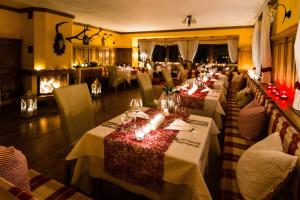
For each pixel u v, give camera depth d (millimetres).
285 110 2234
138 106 2178
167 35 9570
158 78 11109
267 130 2389
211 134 2240
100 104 6039
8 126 4008
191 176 1435
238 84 6648
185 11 5734
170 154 1479
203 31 8867
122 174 1679
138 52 12039
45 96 5723
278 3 4023
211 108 3309
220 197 1595
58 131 3809
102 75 8617
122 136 1741
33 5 5434
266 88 3771
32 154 2963
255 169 1456
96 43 9125
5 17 5480
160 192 1557
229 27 8445
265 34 4363
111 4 5125
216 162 2797
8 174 1034
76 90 2367
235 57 10773
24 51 5910
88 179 1922
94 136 1754
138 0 4742
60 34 6055
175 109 2441
